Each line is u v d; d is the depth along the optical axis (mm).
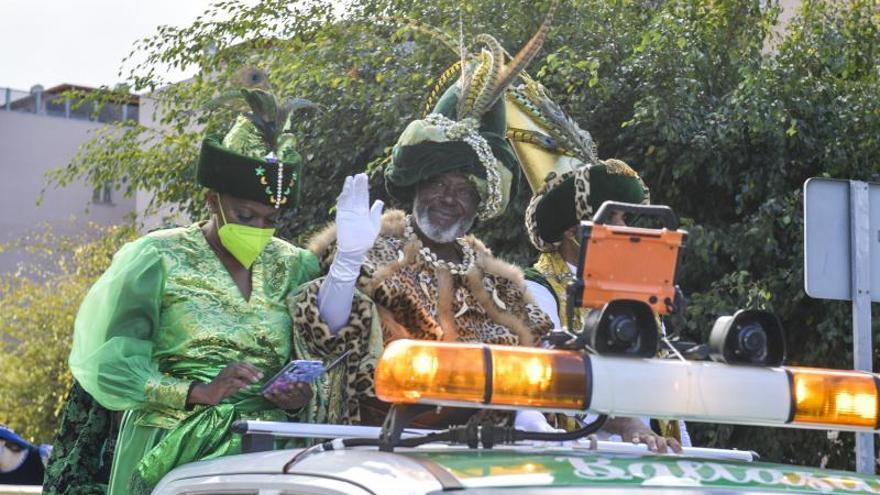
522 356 3070
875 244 6293
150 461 4480
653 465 3158
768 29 10219
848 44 9672
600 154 9883
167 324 4641
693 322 8773
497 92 4980
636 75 9898
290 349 4719
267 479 3270
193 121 12156
